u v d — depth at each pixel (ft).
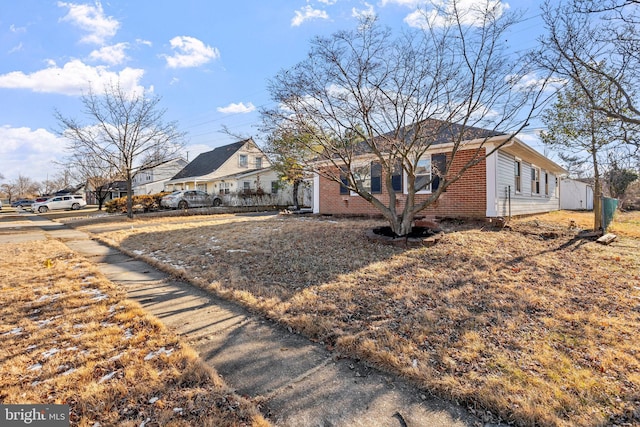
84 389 7.96
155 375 8.48
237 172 90.63
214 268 18.86
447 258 18.97
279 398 7.72
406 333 10.66
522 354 9.35
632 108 18.20
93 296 14.89
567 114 28.30
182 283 16.96
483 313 12.15
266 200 80.38
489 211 30.50
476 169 31.35
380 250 20.97
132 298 14.73
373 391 7.93
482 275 16.29
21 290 15.74
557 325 11.19
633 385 7.94
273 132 22.49
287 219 41.24
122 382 8.23
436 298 13.57
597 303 13.10
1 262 22.27
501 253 20.12
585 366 8.76
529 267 17.65
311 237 25.18
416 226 25.45
